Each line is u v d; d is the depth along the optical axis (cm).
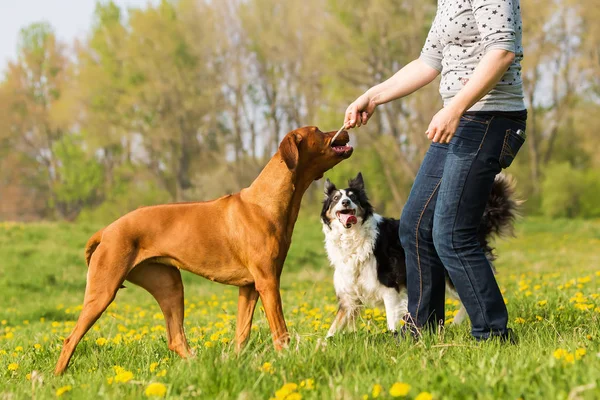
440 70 425
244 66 3916
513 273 1307
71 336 389
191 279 1496
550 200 3638
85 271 1609
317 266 1705
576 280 800
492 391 251
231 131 4172
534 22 3675
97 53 4191
